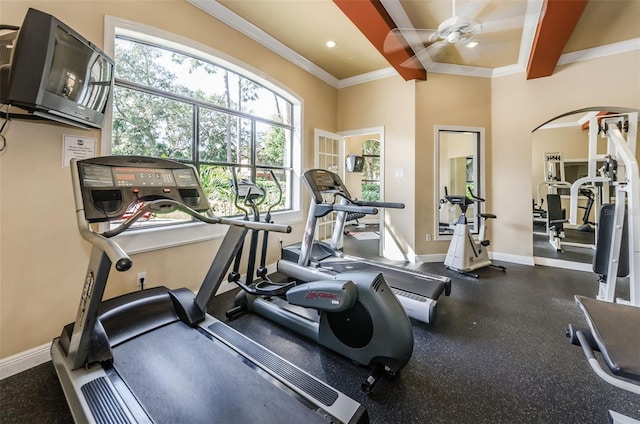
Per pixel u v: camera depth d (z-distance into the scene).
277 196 4.09
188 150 2.95
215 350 1.62
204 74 3.06
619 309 1.15
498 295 3.00
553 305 2.74
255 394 1.28
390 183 4.55
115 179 1.55
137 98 2.55
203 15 2.81
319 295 1.73
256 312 2.49
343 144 5.07
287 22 3.21
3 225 1.71
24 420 1.39
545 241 5.11
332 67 4.43
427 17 3.02
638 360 0.89
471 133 4.48
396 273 2.90
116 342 1.64
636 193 2.21
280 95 3.99
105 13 2.12
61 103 1.65
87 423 1.11
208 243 2.93
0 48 1.54
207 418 1.14
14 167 1.74
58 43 1.57
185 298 2.04
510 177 4.29
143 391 1.28
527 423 1.37
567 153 5.09
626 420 1.26
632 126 2.62
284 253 3.48
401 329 1.61
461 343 2.08
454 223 4.64
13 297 1.75
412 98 4.30
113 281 2.24
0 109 1.66
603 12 2.86
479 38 3.38
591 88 3.66
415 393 1.57
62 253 1.94
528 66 3.80
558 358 1.89
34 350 1.82
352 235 6.46
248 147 3.62
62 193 1.93
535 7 2.81
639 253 2.19
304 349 1.98
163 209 1.72
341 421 1.14
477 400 1.51
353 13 2.62
